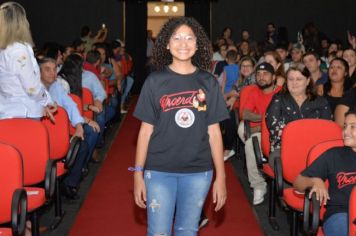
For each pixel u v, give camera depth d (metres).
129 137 9.35
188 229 3.15
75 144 5.15
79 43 10.98
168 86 3.05
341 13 15.77
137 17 15.68
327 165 3.51
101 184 6.45
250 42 13.56
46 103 4.63
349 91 4.80
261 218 5.34
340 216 3.36
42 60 5.44
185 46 3.04
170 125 3.05
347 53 6.98
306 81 4.86
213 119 3.10
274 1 15.77
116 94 10.06
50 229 4.96
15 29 4.27
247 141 5.70
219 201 3.16
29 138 4.26
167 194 3.09
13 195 3.39
